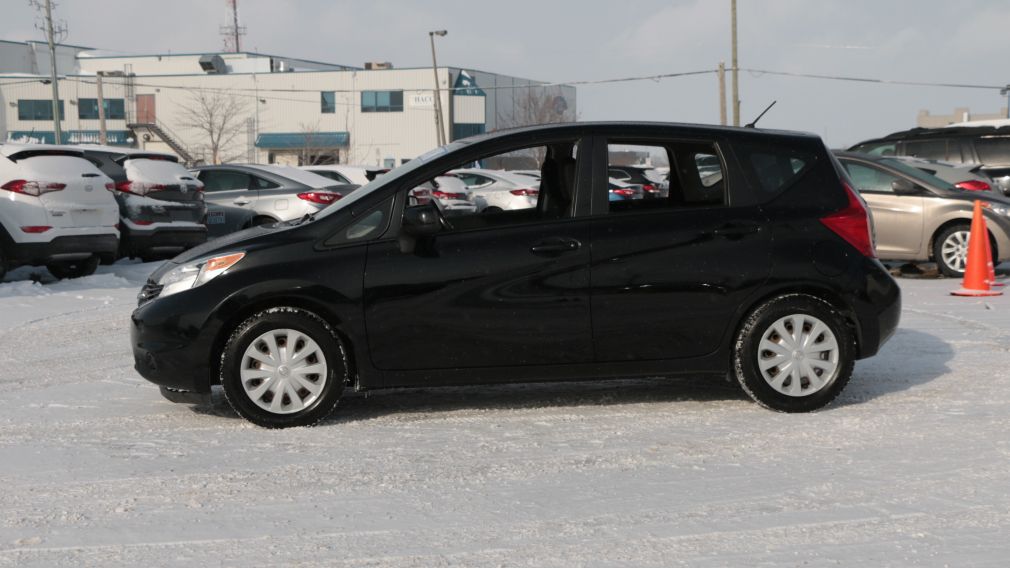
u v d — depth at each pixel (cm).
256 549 393
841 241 606
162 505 446
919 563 371
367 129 7350
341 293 575
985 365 750
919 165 1506
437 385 589
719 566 370
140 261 1688
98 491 468
